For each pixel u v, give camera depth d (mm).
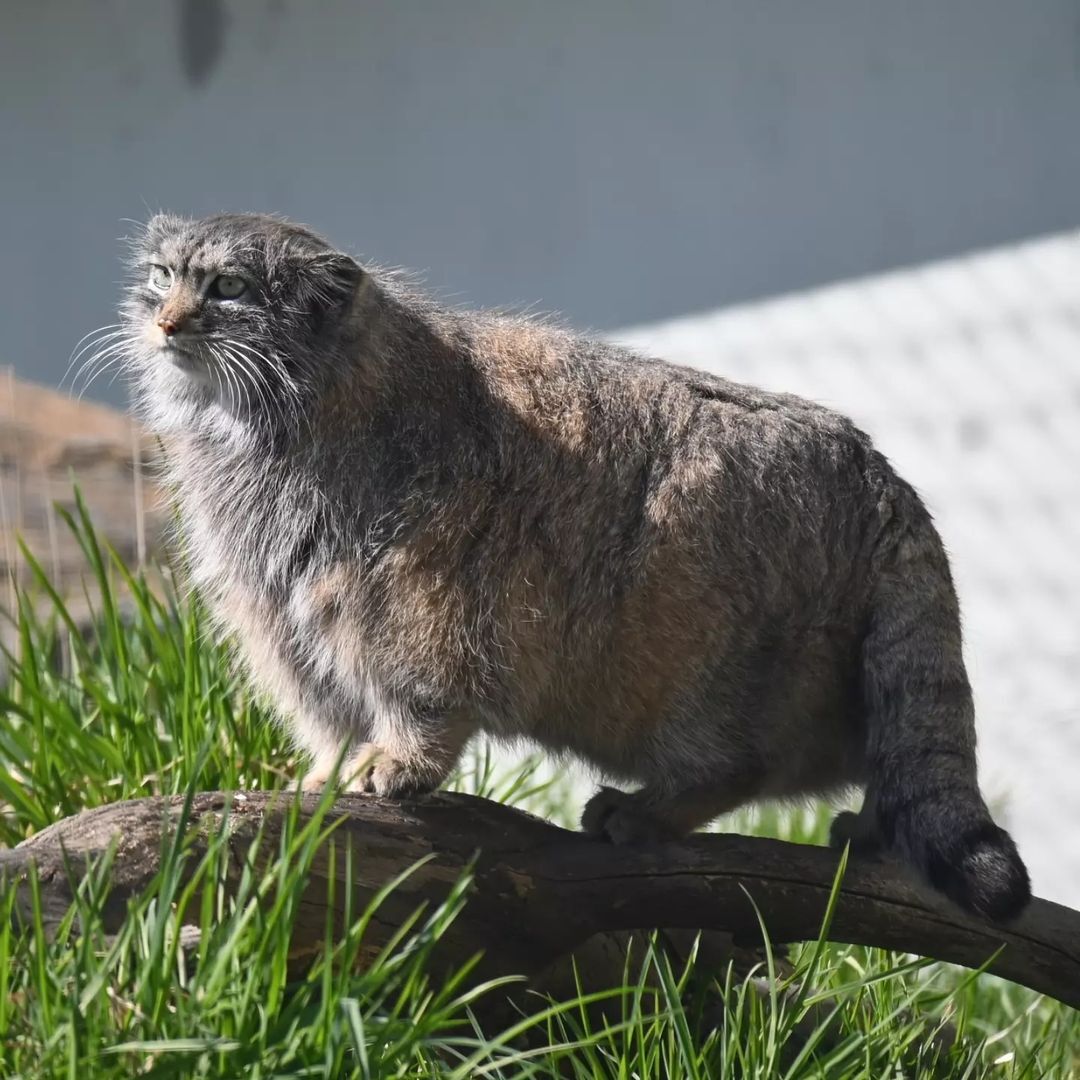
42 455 22828
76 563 20188
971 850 11672
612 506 12578
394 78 27828
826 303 25609
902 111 25000
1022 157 24391
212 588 13688
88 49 30172
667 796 12844
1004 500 24953
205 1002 9031
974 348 24953
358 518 12641
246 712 14305
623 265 26516
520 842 11797
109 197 30094
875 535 12727
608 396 12930
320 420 12812
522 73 26969
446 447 12664
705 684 12578
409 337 13047
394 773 12211
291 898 9445
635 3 26312
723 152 25938
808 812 19844
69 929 9500
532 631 12641
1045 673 24844
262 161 28859
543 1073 11906
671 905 11898
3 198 31047
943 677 12445
